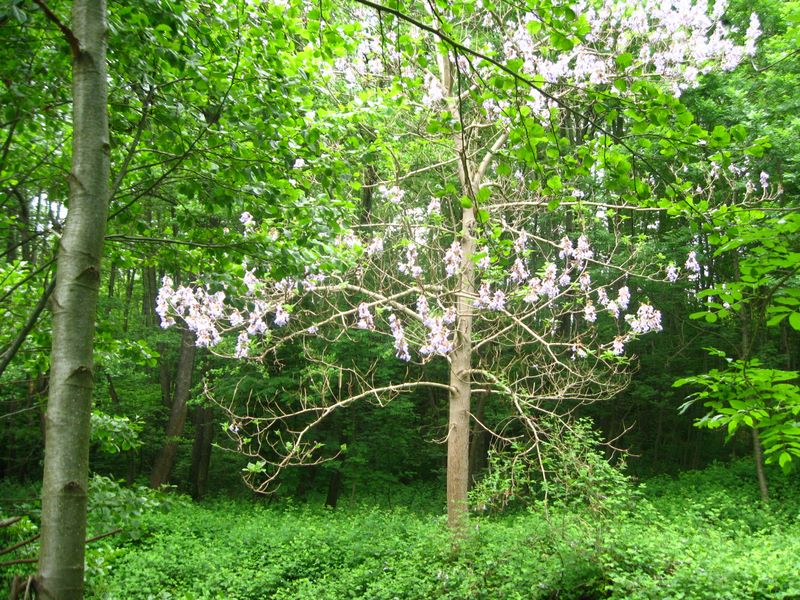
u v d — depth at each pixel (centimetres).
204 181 386
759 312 260
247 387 1675
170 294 816
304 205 434
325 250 442
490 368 1101
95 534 368
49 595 166
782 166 1077
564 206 998
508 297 873
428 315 892
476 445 1716
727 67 898
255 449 1959
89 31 196
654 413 2038
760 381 262
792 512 1205
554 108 280
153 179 376
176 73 364
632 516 1023
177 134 356
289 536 1212
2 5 272
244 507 1747
